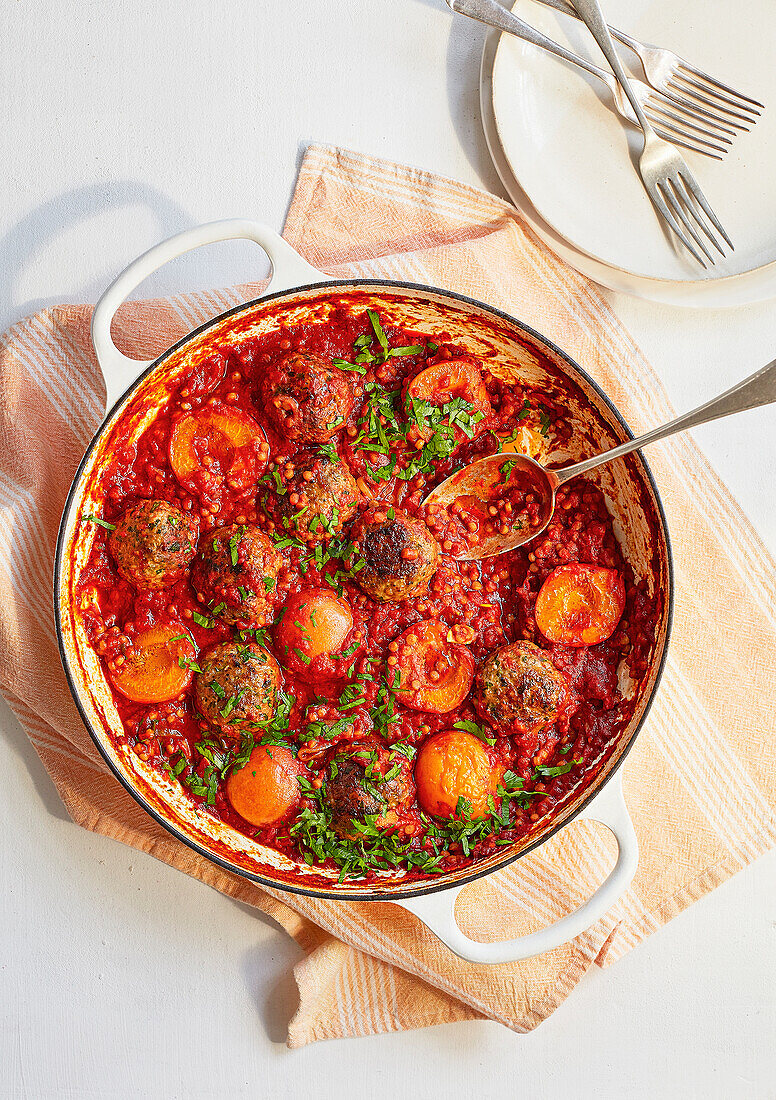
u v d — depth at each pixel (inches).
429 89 33.7
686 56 32.9
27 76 33.6
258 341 31.5
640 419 33.2
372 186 33.4
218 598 30.5
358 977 33.0
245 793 30.6
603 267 33.1
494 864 29.8
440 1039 33.6
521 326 30.4
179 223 33.7
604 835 32.9
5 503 32.0
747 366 33.7
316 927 33.2
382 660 31.2
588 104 32.8
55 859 33.4
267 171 33.7
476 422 31.7
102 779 32.8
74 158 33.6
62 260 33.6
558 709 30.8
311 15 33.7
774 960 33.7
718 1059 33.6
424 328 31.6
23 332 32.6
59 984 33.3
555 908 32.6
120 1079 33.3
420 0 33.6
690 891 33.2
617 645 31.9
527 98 32.8
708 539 33.3
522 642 31.2
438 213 33.3
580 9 31.9
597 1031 33.6
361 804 30.2
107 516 31.4
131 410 30.9
